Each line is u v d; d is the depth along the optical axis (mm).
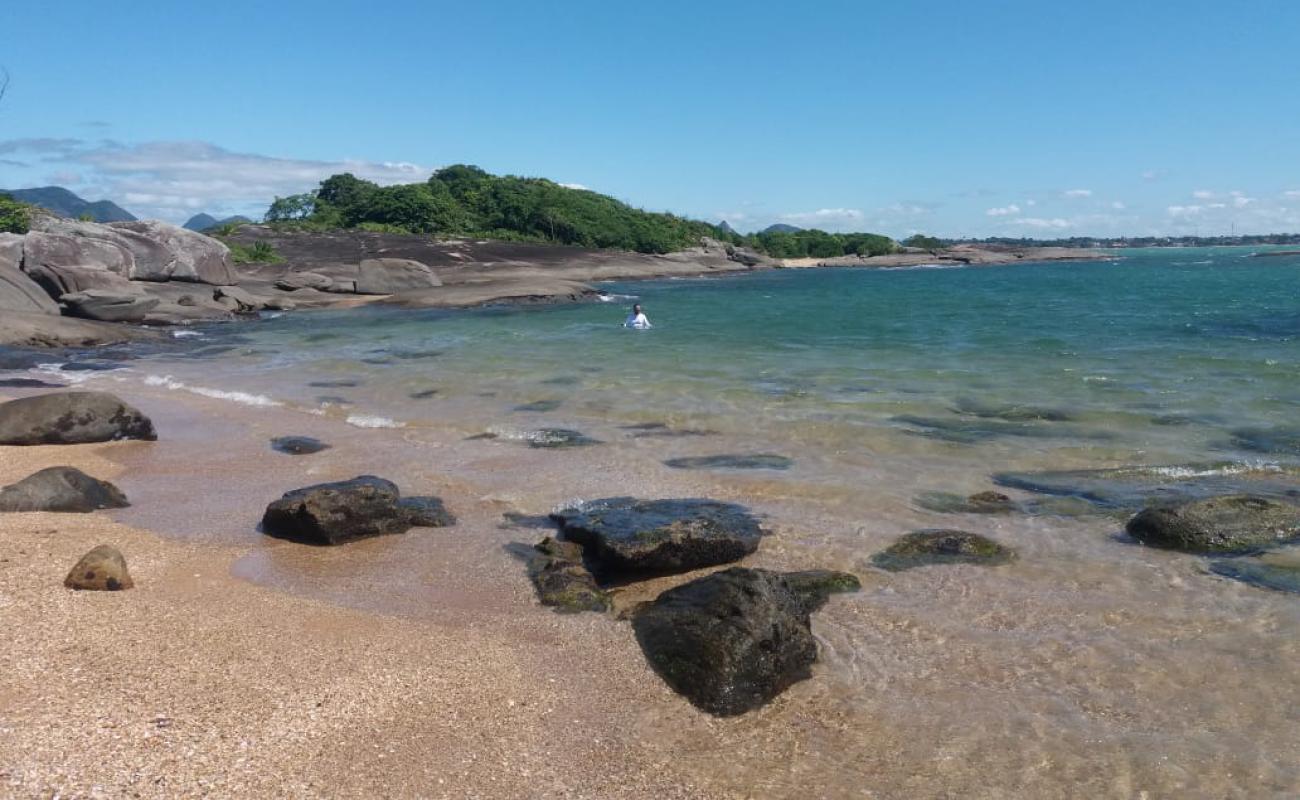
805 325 30000
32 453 12172
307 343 26375
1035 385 16156
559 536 8711
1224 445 11531
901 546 8180
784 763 5000
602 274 68625
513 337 27109
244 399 16469
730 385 16828
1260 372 17016
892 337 25484
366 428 13734
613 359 21203
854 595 7242
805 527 8844
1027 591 7246
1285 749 5020
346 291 47156
